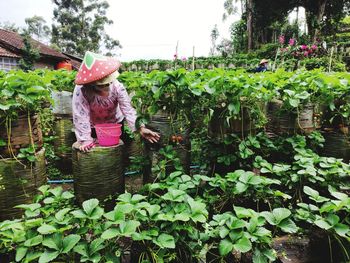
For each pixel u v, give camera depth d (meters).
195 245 1.85
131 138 3.97
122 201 1.89
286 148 2.99
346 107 3.03
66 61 23.64
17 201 2.49
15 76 2.42
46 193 2.10
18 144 2.48
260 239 1.73
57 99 3.90
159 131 2.72
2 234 1.70
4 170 2.41
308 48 13.09
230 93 2.63
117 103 2.99
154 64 18.03
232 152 2.88
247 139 2.81
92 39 44.69
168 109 2.67
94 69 2.58
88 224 1.84
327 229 1.77
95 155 2.56
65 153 4.02
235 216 1.88
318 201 1.96
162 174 2.62
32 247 1.65
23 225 1.82
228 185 2.24
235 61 16.28
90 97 2.76
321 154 3.33
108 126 2.71
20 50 18.42
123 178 2.80
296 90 3.01
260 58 19.33
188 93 2.62
